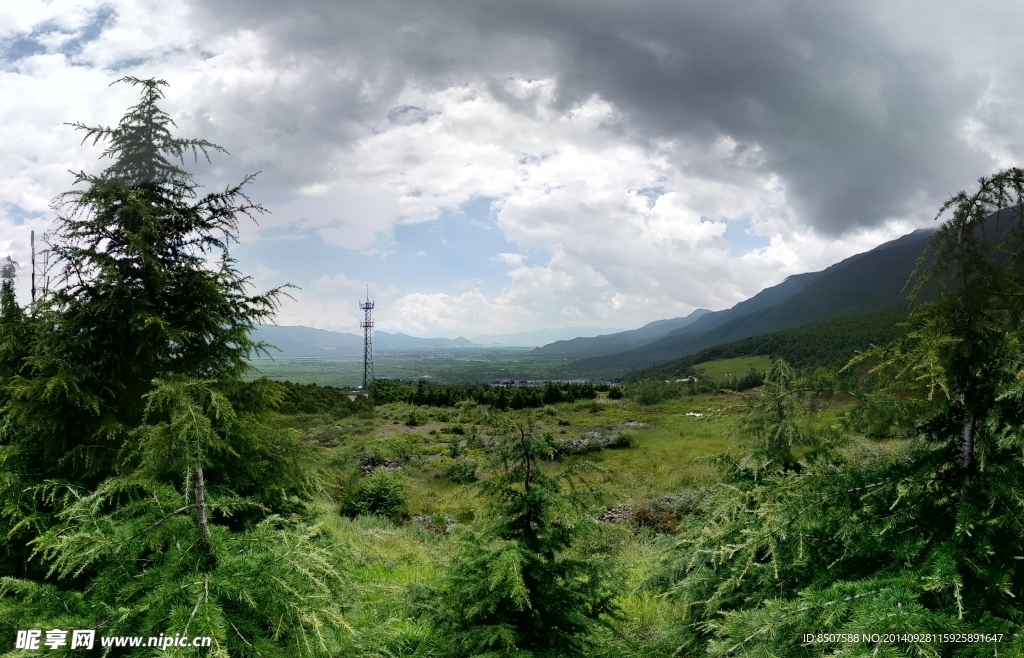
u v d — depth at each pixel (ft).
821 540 9.89
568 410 137.39
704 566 15.55
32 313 13.50
